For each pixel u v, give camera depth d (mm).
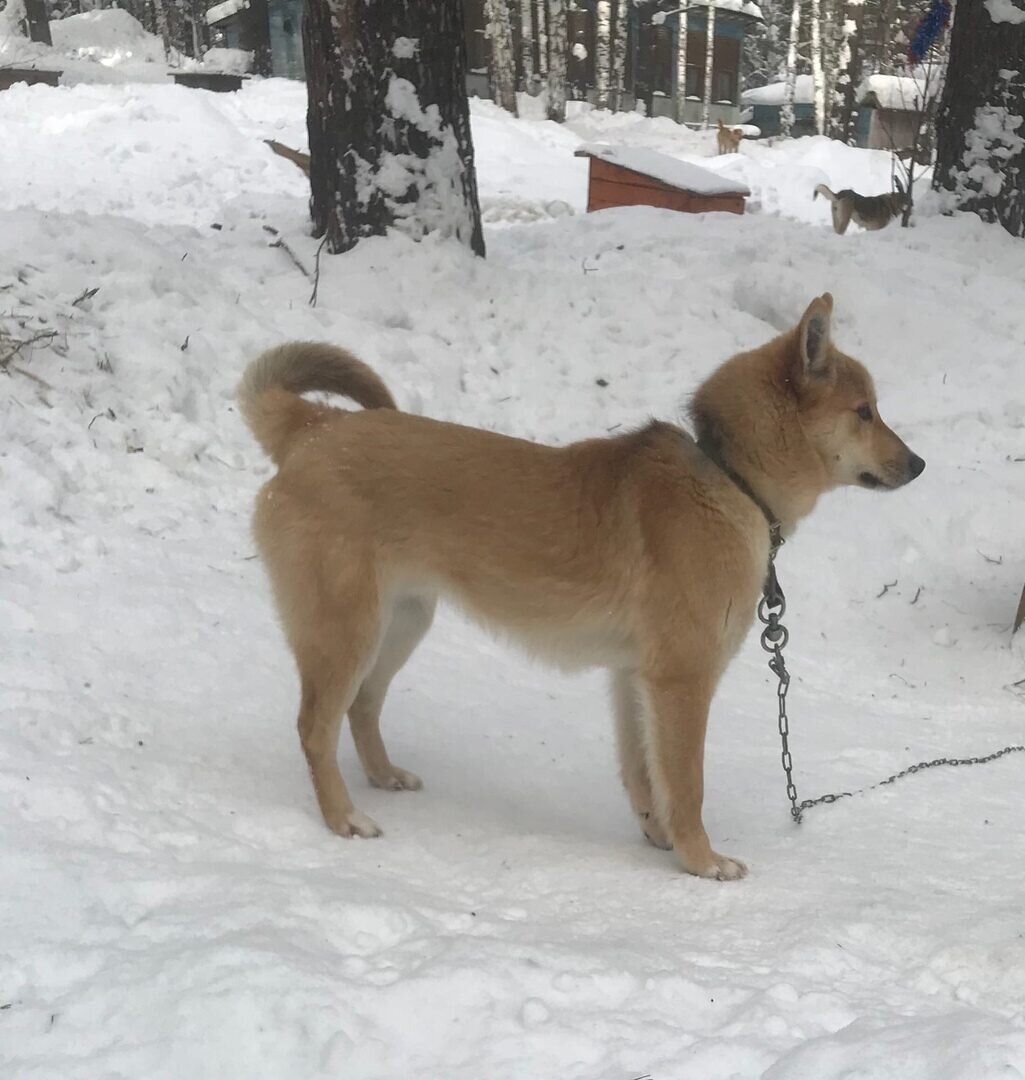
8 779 3266
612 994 2645
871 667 6078
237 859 3201
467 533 3633
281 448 3877
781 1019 2553
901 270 9703
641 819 3898
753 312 9172
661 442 3727
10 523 5168
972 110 10883
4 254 7105
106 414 6230
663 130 33875
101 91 21781
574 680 5344
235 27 37250
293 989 2453
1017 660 6086
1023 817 4293
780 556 6711
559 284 8781
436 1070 2320
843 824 4129
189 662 4461
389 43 8359
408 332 7902
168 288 7363
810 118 40344
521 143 23922
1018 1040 2227
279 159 19281
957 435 7906
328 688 3592
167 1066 2248
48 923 2701
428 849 3525
